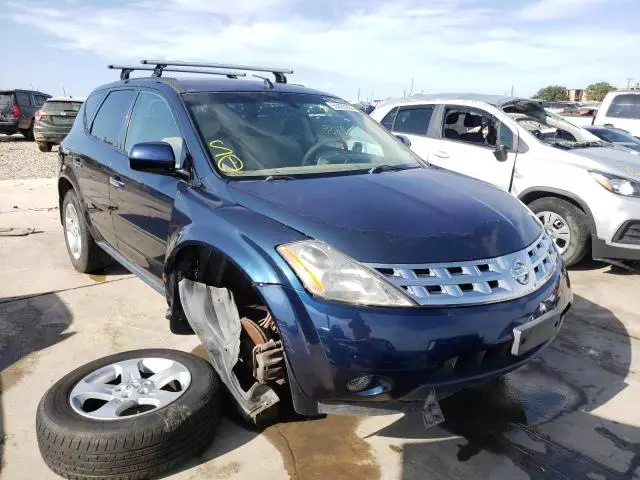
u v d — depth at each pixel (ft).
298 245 7.57
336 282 7.23
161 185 10.67
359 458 8.45
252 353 8.60
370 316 7.07
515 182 18.54
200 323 9.52
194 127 10.44
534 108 21.36
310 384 7.37
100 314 13.62
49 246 19.52
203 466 8.21
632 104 41.45
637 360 11.69
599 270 17.98
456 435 9.07
